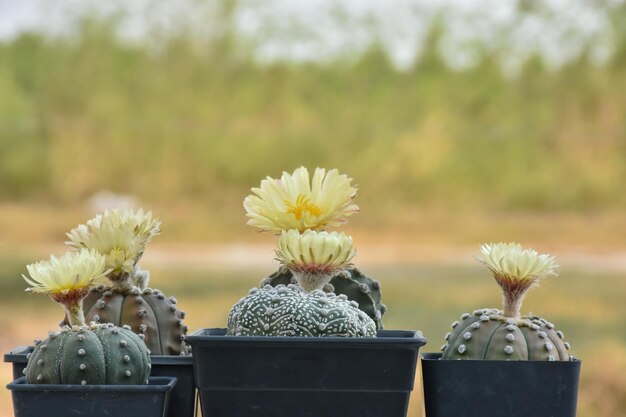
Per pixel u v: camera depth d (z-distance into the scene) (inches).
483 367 28.2
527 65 576.4
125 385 27.3
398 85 589.6
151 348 31.6
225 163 570.3
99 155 573.6
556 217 561.6
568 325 344.8
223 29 588.7
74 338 27.5
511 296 29.6
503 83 581.0
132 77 583.5
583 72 561.9
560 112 567.5
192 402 30.3
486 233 558.3
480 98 581.3
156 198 570.9
